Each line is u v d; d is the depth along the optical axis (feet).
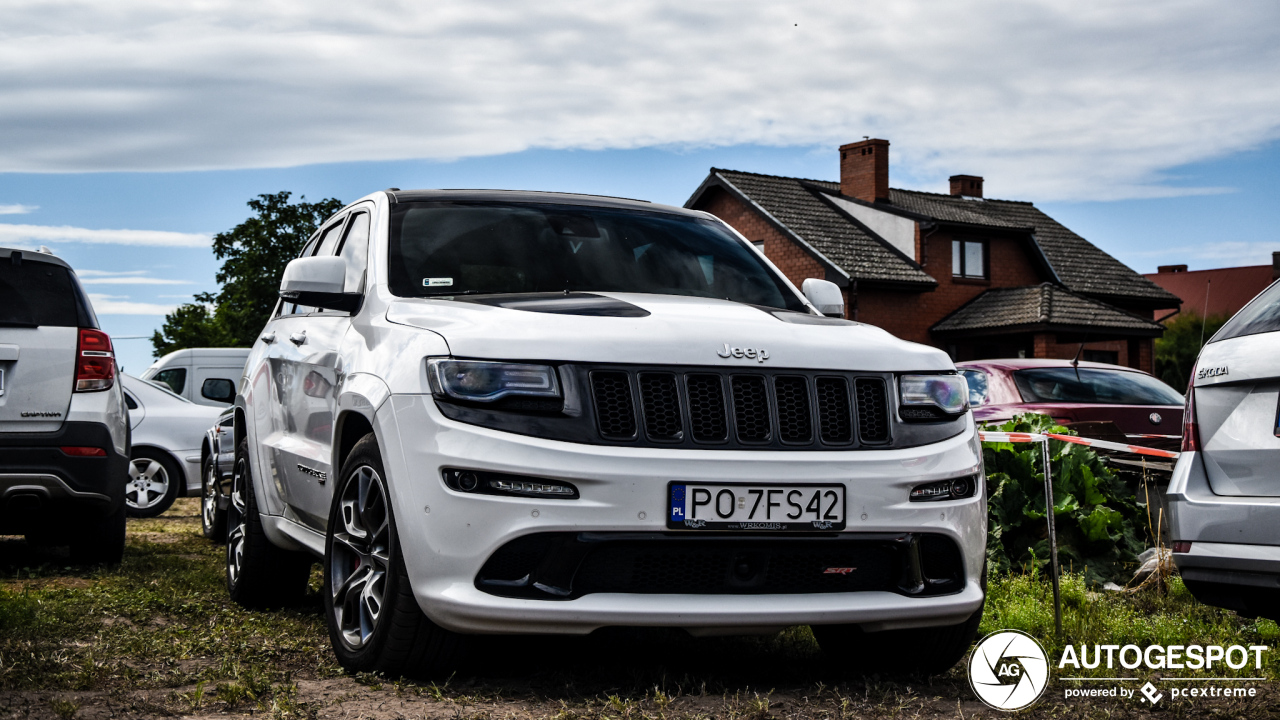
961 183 134.31
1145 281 120.67
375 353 13.14
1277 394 13.84
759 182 114.83
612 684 12.62
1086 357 108.99
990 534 22.35
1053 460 24.03
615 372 11.71
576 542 11.28
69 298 22.63
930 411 12.77
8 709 10.78
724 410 11.82
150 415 41.11
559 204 16.92
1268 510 13.53
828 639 14.35
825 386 12.27
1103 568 22.48
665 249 16.40
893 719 11.35
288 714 10.74
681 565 11.64
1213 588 14.20
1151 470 25.41
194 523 37.76
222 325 165.48
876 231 111.04
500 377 11.57
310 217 165.58
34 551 27.94
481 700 11.55
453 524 11.40
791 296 16.25
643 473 11.34
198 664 13.38
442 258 15.01
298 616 17.44
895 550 12.19
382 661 12.19
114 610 17.20
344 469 13.32
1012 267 114.93
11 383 21.70
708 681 12.80
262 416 18.10
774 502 11.63
